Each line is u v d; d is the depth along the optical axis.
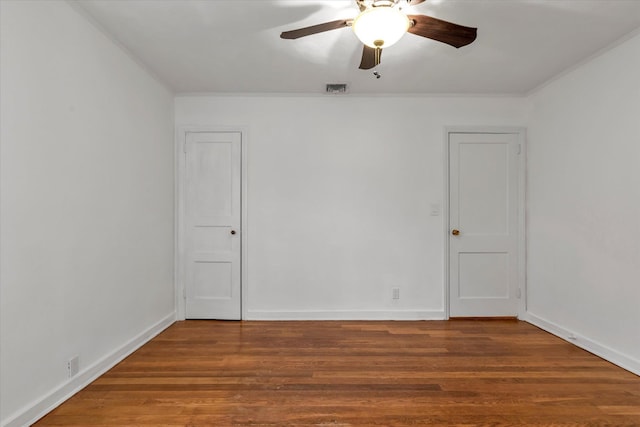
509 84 3.29
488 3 2.02
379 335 3.08
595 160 2.69
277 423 1.78
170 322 3.40
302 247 3.54
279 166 3.54
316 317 3.53
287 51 2.63
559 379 2.25
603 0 1.99
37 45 1.79
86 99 2.17
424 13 2.11
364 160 3.56
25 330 1.72
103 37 2.34
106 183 2.39
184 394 2.05
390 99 3.55
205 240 3.54
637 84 2.34
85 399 1.99
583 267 2.79
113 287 2.47
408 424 1.77
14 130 1.66
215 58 2.76
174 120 3.51
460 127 3.54
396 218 3.56
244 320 3.52
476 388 2.13
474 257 3.52
